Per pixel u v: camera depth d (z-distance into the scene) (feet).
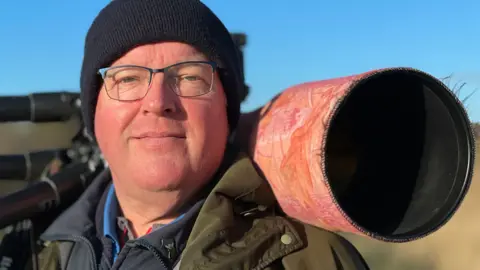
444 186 1.76
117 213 2.31
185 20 2.11
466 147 1.71
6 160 2.60
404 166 1.90
